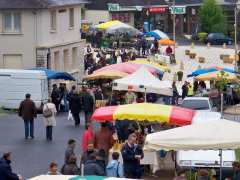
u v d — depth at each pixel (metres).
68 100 47.78
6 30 62.44
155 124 35.06
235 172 24.55
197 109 44.88
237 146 22.47
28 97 39.59
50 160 33.62
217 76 54.62
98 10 114.50
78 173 24.64
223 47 103.88
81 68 69.75
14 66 62.78
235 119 48.34
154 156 29.81
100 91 49.25
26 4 61.62
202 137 22.69
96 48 93.69
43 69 54.66
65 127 43.69
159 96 49.66
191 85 61.91
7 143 38.16
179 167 27.78
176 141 22.75
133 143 27.83
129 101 42.94
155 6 116.56
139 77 41.25
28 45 62.41
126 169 27.61
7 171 24.45
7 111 51.31
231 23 120.19
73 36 68.31
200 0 122.94
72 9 68.06
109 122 33.38
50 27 63.59
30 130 39.78
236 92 55.66
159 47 94.56
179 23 121.31
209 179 24.16
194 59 90.50
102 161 25.62
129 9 115.38
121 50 86.25
